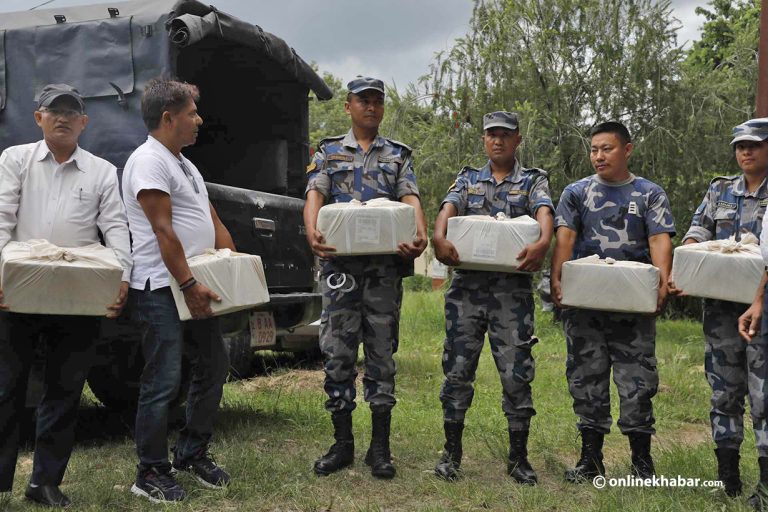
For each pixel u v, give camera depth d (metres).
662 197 4.24
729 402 4.02
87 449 4.71
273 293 5.55
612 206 4.28
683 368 8.02
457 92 12.52
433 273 12.05
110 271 3.48
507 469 4.32
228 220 5.03
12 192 3.59
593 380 4.27
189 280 3.64
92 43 4.72
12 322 3.51
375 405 4.28
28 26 4.85
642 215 4.25
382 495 3.96
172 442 4.88
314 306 5.85
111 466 4.32
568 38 12.35
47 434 3.63
